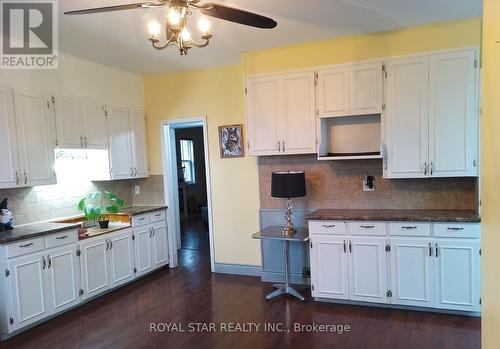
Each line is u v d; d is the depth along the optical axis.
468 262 3.21
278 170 4.39
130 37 3.48
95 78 4.42
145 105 5.23
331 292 3.68
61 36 3.43
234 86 4.69
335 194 4.15
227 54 4.27
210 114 4.85
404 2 2.95
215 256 4.92
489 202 1.50
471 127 3.38
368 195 4.02
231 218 4.80
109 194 4.52
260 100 4.15
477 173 3.38
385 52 3.69
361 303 3.64
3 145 3.35
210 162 4.88
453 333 2.99
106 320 3.49
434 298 3.33
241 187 4.71
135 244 4.60
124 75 4.88
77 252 3.79
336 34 3.72
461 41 3.41
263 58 4.18
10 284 3.14
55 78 3.89
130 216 4.56
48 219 4.14
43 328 3.35
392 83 3.61
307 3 2.93
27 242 3.29
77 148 4.13
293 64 4.05
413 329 3.09
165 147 5.19
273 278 4.47
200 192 10.90
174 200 6.19
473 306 3.22
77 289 3.77
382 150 3.65
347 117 4.06
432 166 3.51
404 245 3.39
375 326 3.18
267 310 3.61
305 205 4.28
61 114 3.95
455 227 3.23
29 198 3.94
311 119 3.94
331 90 3.84
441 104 3.46
